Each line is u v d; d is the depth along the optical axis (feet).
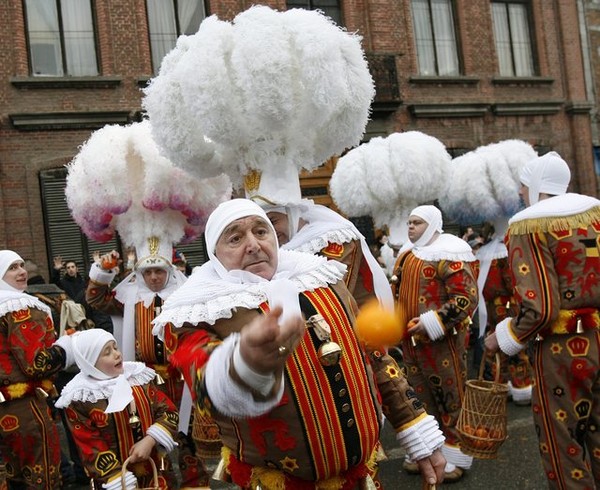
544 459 10.09
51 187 36.40
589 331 9.69
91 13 38.42
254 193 8.80
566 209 9.84
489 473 14.37
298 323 4.54
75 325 19.49
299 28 8.25
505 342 10.05
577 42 50.90
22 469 12.54
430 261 14.30
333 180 21.12
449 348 13.97
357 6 44.45
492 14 49.34
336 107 8.55
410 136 19.49
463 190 20.47
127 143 13.20
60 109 36.81
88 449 10.50
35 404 12.37
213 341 5.47
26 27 37.11
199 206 13.38
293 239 8.26
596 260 9.62
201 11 40.98
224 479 6.82
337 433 5.81
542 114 49.62
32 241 35.63
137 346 13.44
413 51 45.80
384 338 6.18
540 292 9.64
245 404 4.67
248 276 5.98
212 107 8.46
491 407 10.30
